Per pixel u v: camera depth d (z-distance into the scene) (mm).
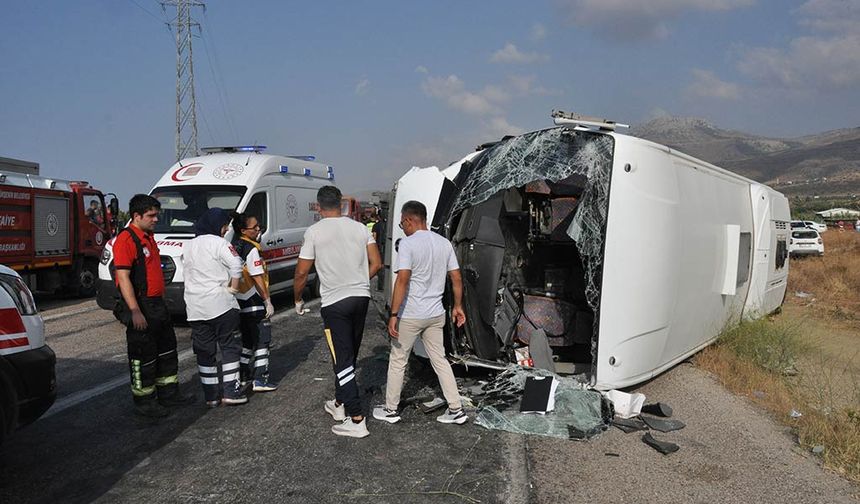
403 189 6906
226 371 5680
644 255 5645
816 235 27750
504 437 4965
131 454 4617
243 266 5949
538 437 4961
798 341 9156
